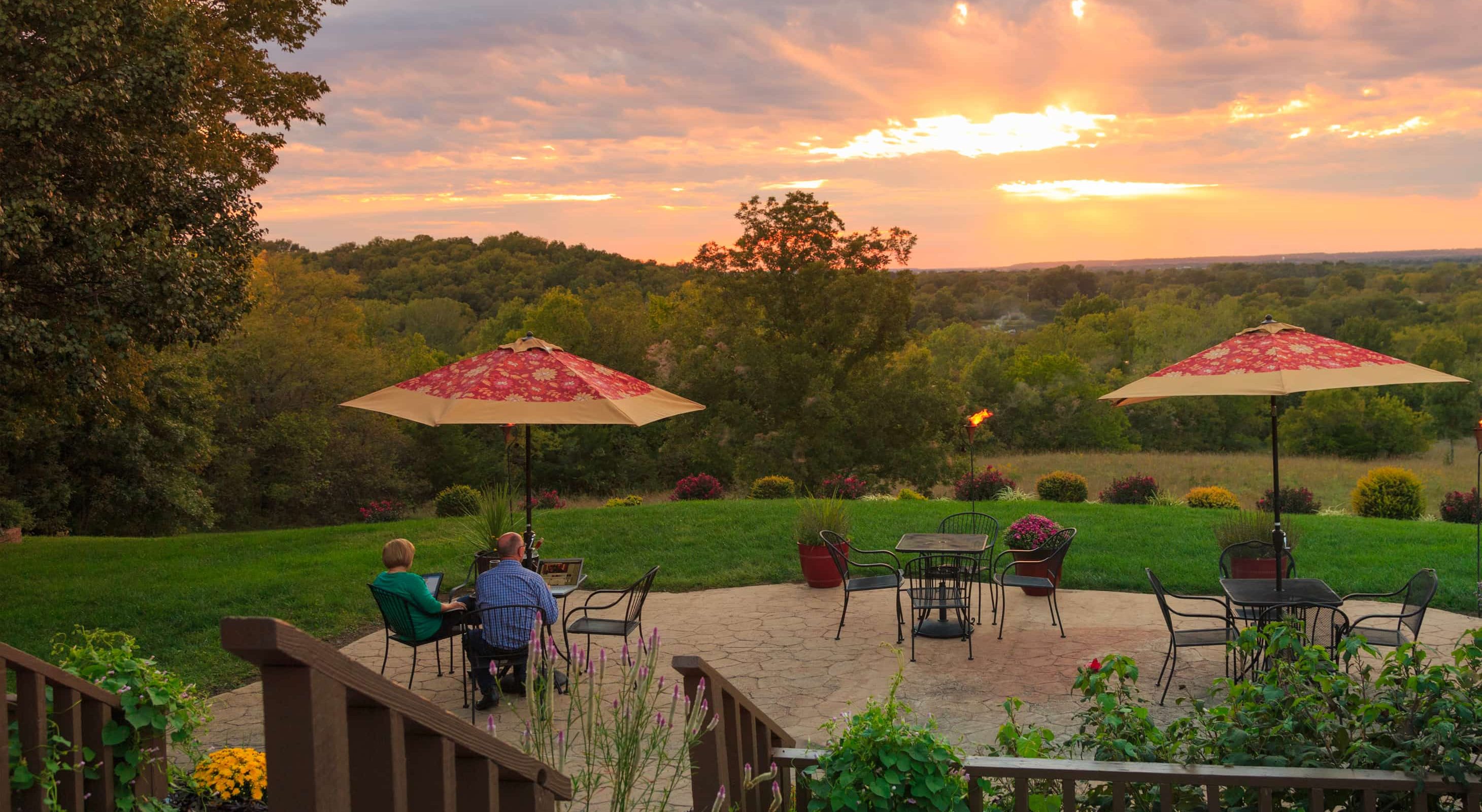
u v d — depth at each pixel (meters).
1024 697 6.91
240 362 30.67
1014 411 47.44
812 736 6.25
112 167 8.90
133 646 3.79
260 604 10.28
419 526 15.61
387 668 8.14
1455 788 2.85
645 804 3.22
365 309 67.94
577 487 43.59
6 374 8.98
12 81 8.20
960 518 14.61
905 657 8.01
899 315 32.62
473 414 6.72
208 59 11.98
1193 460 36.00
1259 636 5.02
